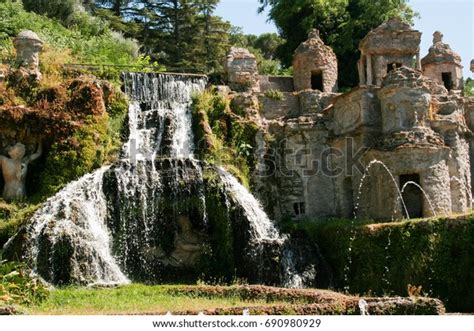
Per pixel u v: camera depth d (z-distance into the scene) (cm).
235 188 2750
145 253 2620
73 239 2353
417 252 2242
